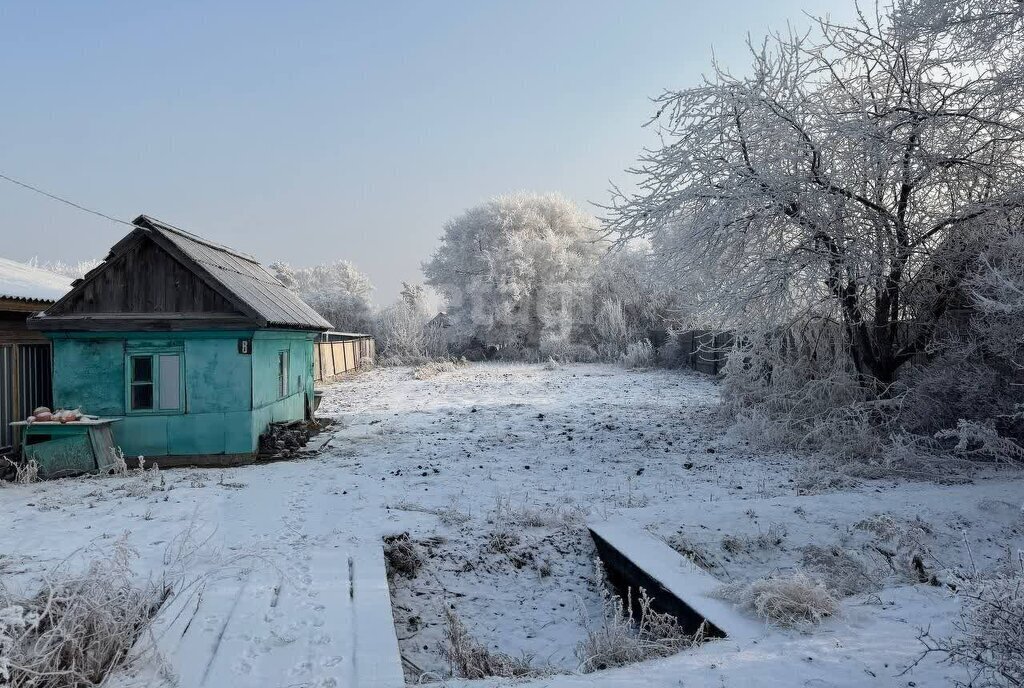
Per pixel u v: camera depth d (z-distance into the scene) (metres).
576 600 6.63
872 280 11.65
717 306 13.02
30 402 11.94
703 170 12.27
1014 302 9.68
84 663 4.01
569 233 48.66
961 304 11.84
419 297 55.06
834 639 4.45
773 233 12.36
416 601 6.32
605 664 4.81
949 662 3.83
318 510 8.32
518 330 45.41
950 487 9.11
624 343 39.97
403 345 43.19
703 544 7.12
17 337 11.62
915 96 12.09
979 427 9.98
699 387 23.95
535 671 4.93
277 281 17.36
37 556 6.51
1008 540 7.30
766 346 14.23
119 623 4.36
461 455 12.24
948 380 11.05
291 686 3.97
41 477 10.45
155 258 11.64
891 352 12.48
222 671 4.16
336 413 18.52
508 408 18.81
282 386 13.71
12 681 3.60
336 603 5.30
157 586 5.54
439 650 5.51
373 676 4.08
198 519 7.92
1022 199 10.78
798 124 11.79
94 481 10.13
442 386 26.02
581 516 8.03
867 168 11.77
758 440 12.79
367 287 72.06
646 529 7.35
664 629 5.30
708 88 12.20
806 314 13.33
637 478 10.41
